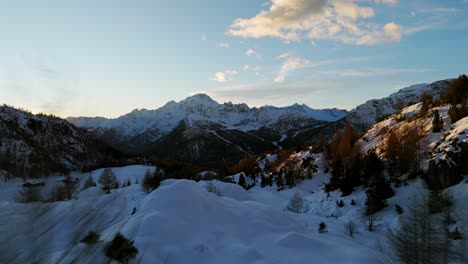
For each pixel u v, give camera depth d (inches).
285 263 654.5
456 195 765.3
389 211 1020.5
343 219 1115.9
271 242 756.6
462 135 1067.3
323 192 1569.9
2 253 123.3
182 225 710.5
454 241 348.5
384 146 1589.6
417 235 381.7
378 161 1384.1
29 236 130.3
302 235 779.4
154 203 781.9
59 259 134.8
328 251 714.8
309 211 1369.3
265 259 646.5
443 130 1384.1
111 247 170.9
